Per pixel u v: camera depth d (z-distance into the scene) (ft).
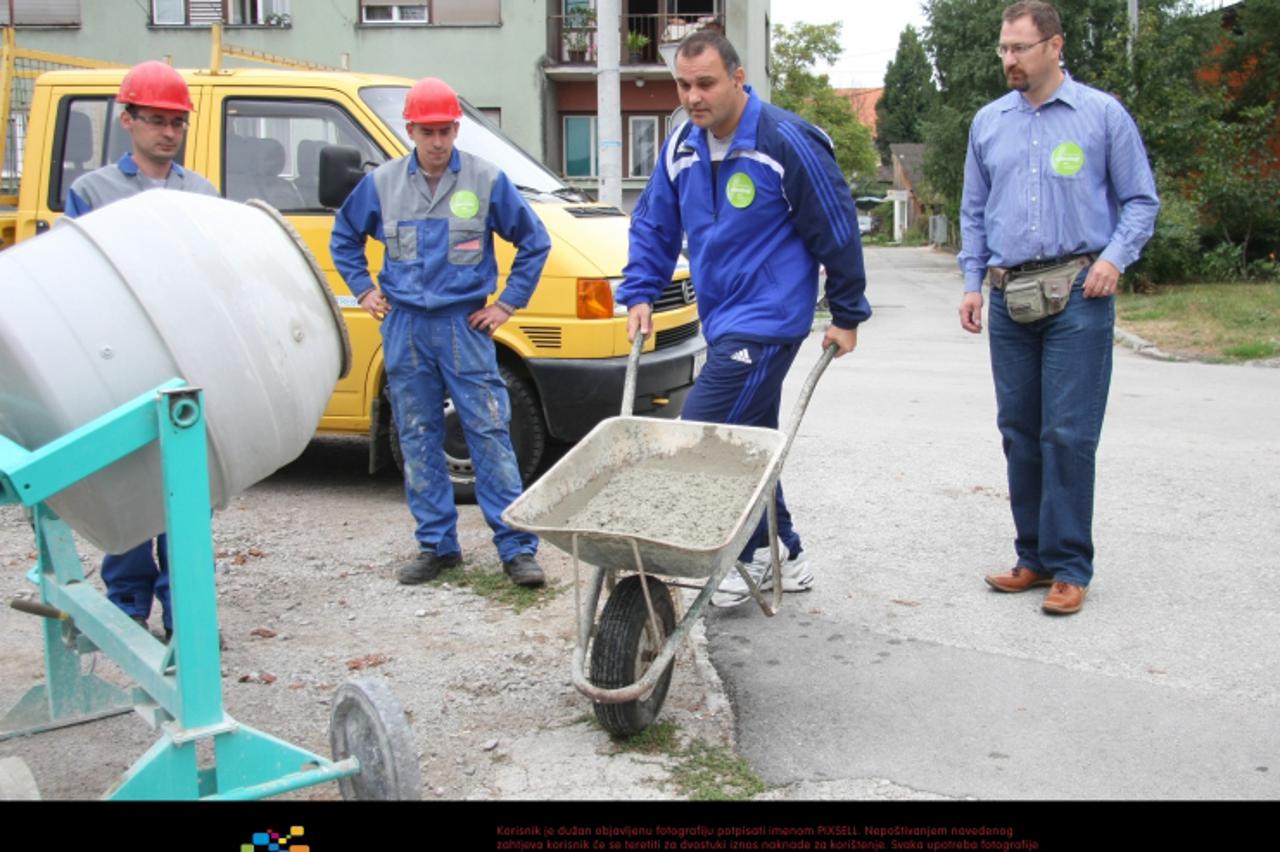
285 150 22.74
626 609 12.39
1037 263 16.15
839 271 14.60
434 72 94.68
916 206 241.35
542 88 95.86
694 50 13.92
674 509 12.83
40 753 12.53
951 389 36.60
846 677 14.56
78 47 91.50
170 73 14.53
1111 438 28.32
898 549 19.65
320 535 20.48
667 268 15.51
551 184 25.04
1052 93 15.97
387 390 22.50
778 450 12.91
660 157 15.20
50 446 8.86
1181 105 76.89
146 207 10.50
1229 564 18.67
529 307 21.61
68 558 12.31
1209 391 36.40
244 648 15.38
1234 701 13.80
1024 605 17.03
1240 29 93.20
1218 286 73.67
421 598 17.31
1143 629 16.05
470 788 11.79
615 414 21.77
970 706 13.73
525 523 11.65
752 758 12.48
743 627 16.26
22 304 9.71
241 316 10.55
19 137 25.94
